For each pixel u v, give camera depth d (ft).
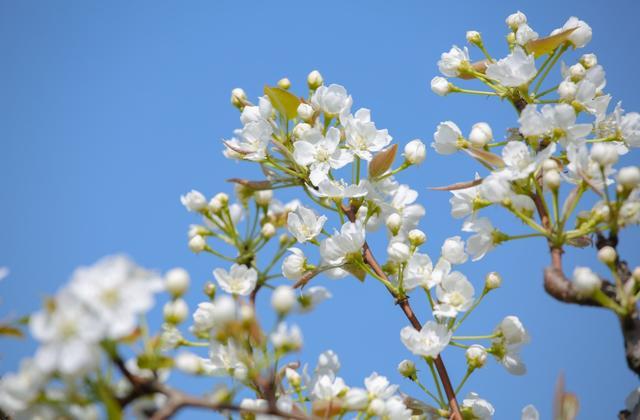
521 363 3.34
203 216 3.52
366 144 3.54
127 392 2.68
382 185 3.60
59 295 2.62
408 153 3.55
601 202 3.12
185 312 2.85
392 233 3.50
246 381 3.19
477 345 3.33
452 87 3.59
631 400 3.09
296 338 2.89
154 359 2.77
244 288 3.37
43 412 2.73
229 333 2.87
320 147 3.52
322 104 3.57
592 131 3.43
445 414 3.27
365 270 3.41
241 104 3.66
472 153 3.28
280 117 3.60
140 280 2.65
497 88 3.52
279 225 3.56
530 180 3.23
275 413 2.74
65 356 2.60
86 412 2.72
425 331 3.30
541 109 3.26
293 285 3.42
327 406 3.13
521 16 3.61
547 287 3.00
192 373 2.79
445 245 3.39
